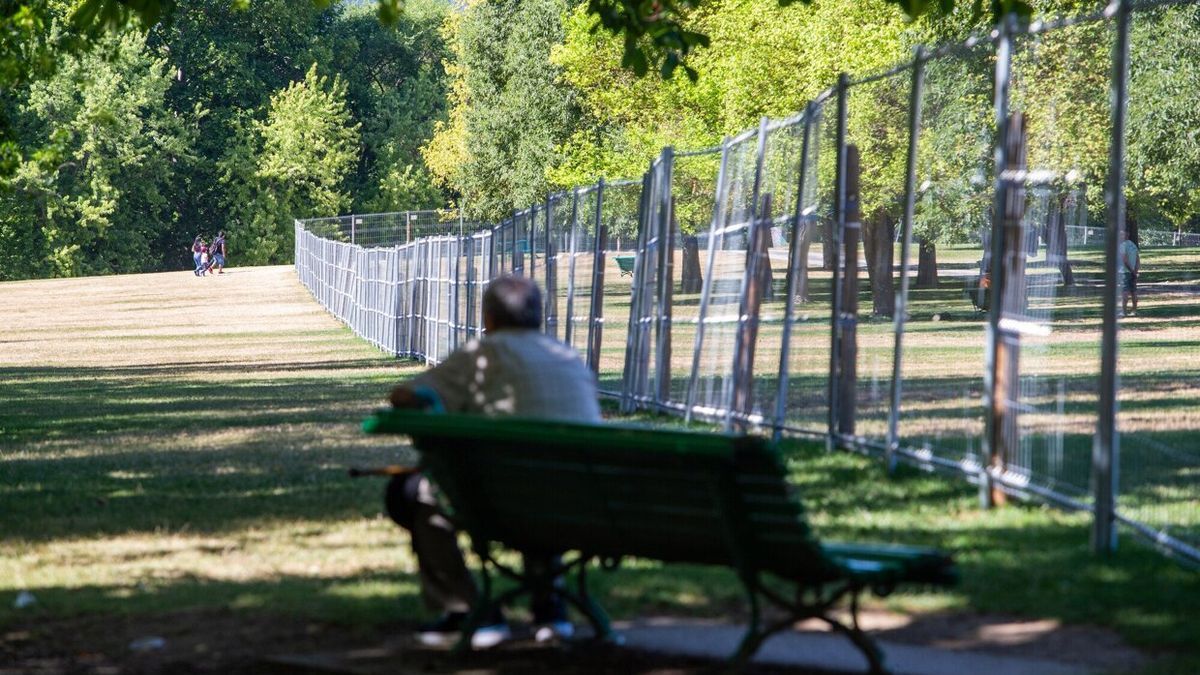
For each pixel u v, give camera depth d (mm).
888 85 80312
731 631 21516
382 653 20797
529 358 21250
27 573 27703
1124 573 24062
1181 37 94750
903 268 35500
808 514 30422
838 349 40188
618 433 18109
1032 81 75188
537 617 21344
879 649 18531
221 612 23766
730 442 17172
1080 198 87875
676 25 39625
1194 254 115750
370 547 29141
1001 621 21594
